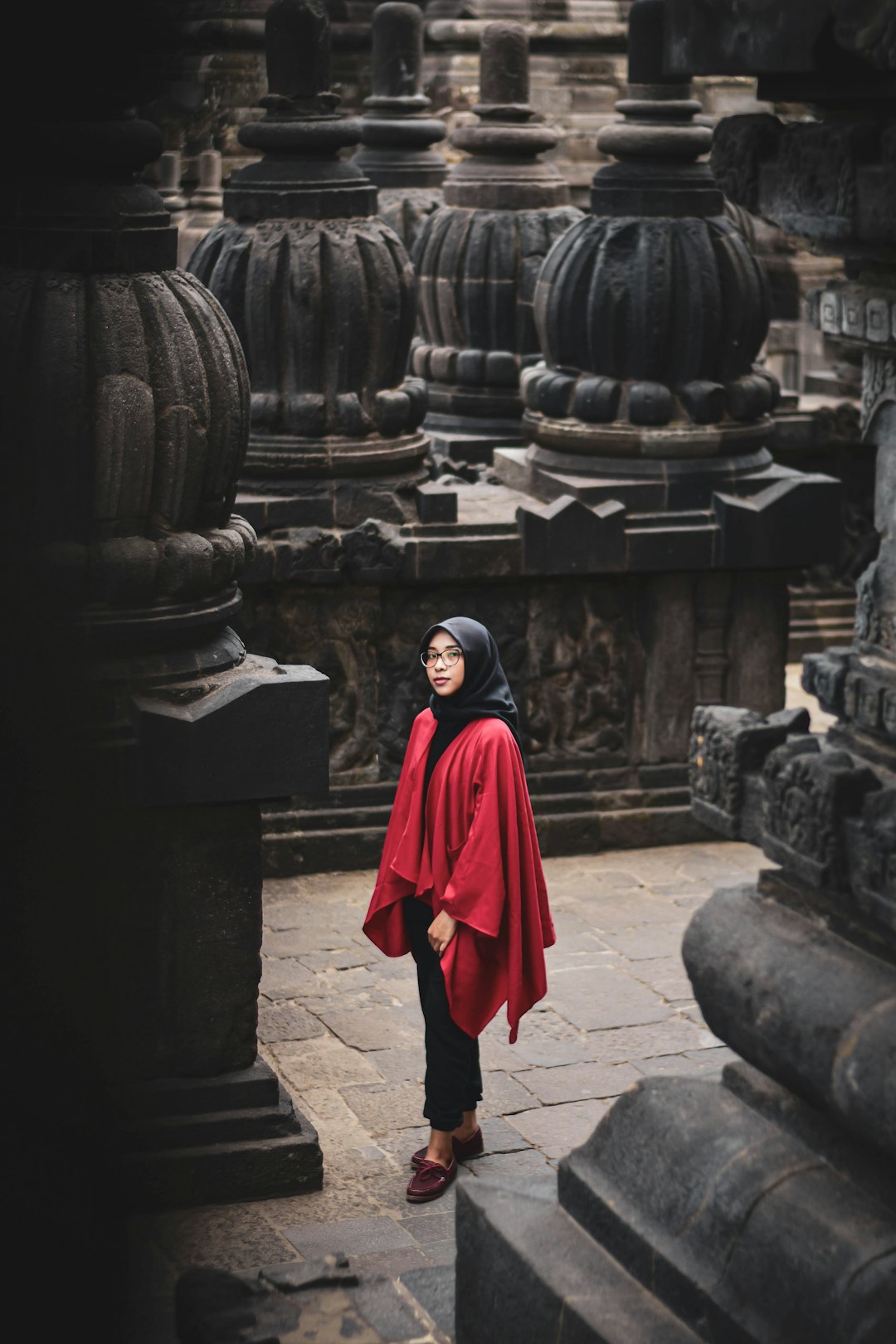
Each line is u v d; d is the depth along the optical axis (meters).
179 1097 4.73
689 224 7.39
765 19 3.40
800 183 3.63
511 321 9.33
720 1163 3.43
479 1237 3.77
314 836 7.21
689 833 7.66
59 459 4.46
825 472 10.26
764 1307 3.19
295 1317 4.04
